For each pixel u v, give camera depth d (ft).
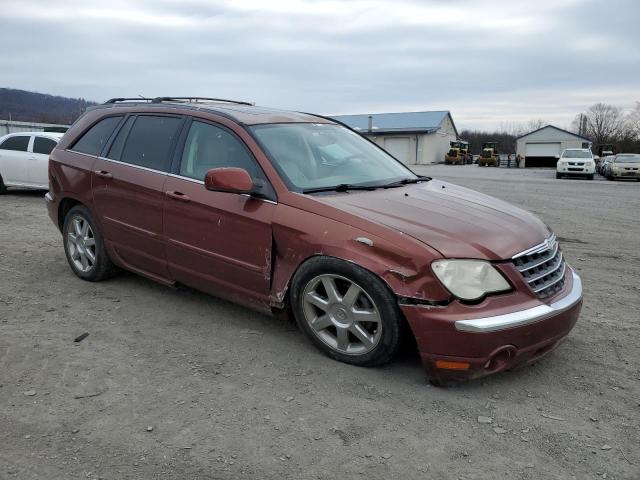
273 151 13.17
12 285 16.94
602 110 321.52
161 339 13.14
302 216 11.82
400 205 12.09
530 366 12.10
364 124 213.25
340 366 11.80
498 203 13.80
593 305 16.38
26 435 9.25
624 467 8.70
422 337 10.44
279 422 9.73
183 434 9.34
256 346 12.79
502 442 9.30
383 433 9.46
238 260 12.84
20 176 39.29
